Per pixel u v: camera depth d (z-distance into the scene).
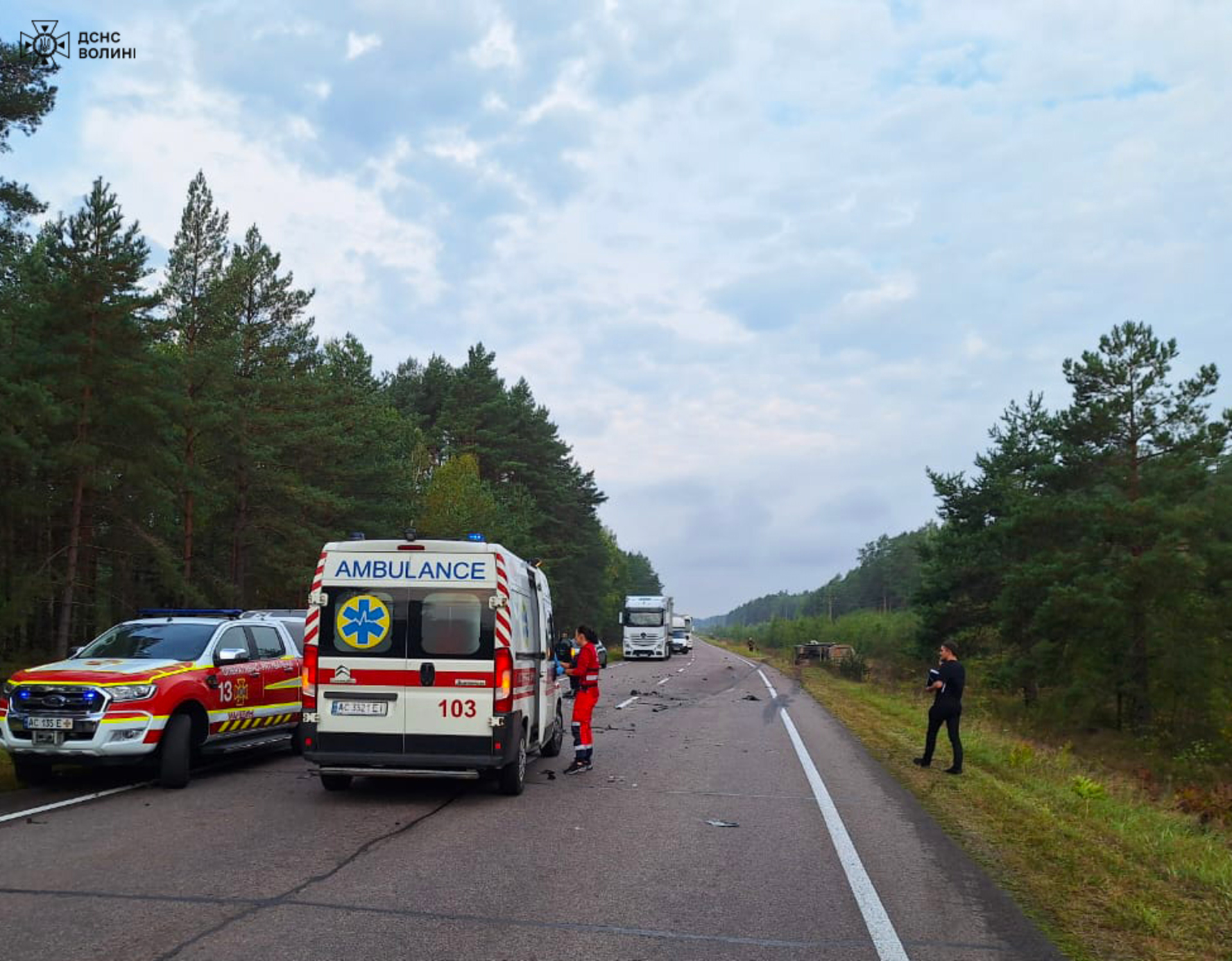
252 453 30.94
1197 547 29.91
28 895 6.05
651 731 17.48
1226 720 30.05
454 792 10.62
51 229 26.94
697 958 5.23
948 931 5.80
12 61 23.27
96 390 24.70
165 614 12.30
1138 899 6.59
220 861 7.04
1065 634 32.72
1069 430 32.88
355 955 5.07
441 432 59.44
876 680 44.19
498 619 10.09
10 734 9.68
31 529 27.73
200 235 33.12
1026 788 12.05
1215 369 31.20
